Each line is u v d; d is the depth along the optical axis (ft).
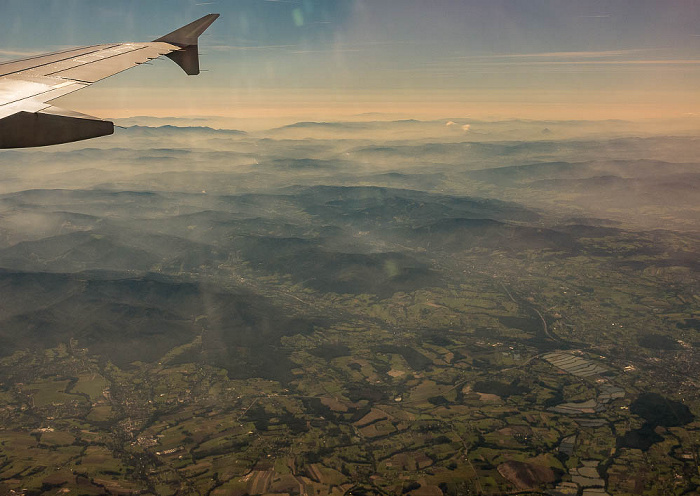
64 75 58.54
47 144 37.70
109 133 39.68
